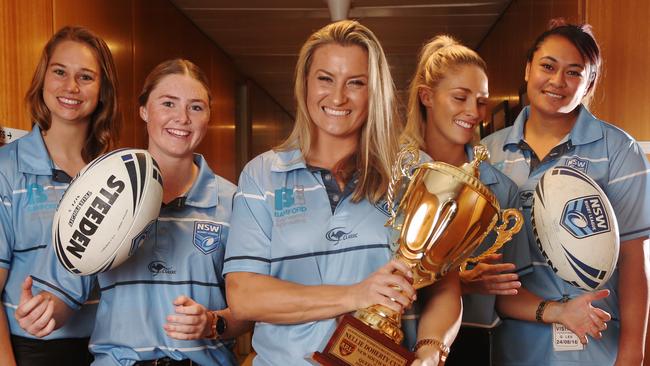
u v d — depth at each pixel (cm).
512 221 238
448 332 180
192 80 232
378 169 186
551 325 239
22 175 245
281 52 802
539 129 255
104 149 266
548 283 241
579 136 247
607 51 357
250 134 956
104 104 264
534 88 249
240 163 941
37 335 212
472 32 698
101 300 226
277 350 182
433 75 243
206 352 225
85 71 253
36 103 254
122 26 461
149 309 222
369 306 169
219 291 233
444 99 239
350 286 172
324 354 168
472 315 244
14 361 235
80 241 197
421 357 173
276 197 187
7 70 302
